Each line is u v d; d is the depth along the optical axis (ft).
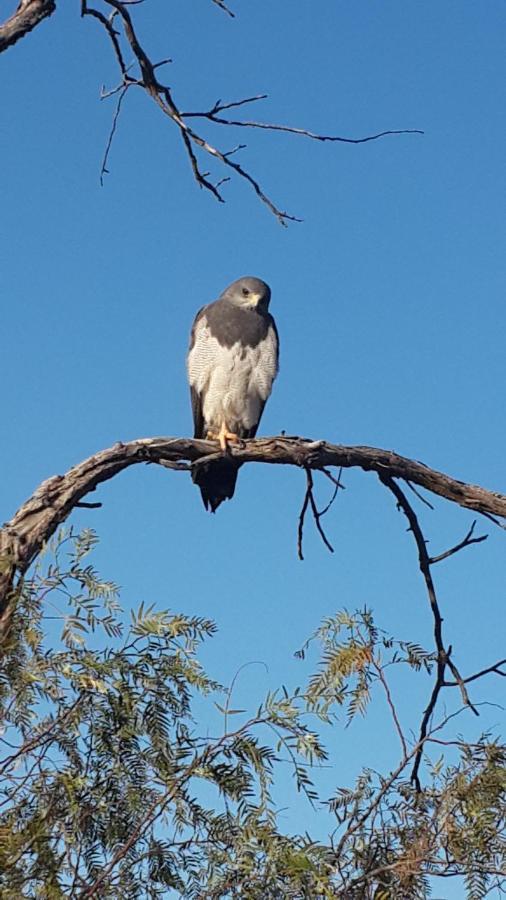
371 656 13.56
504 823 12.97
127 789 11.97
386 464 18.81
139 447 16.84
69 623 12.33
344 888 12.59
